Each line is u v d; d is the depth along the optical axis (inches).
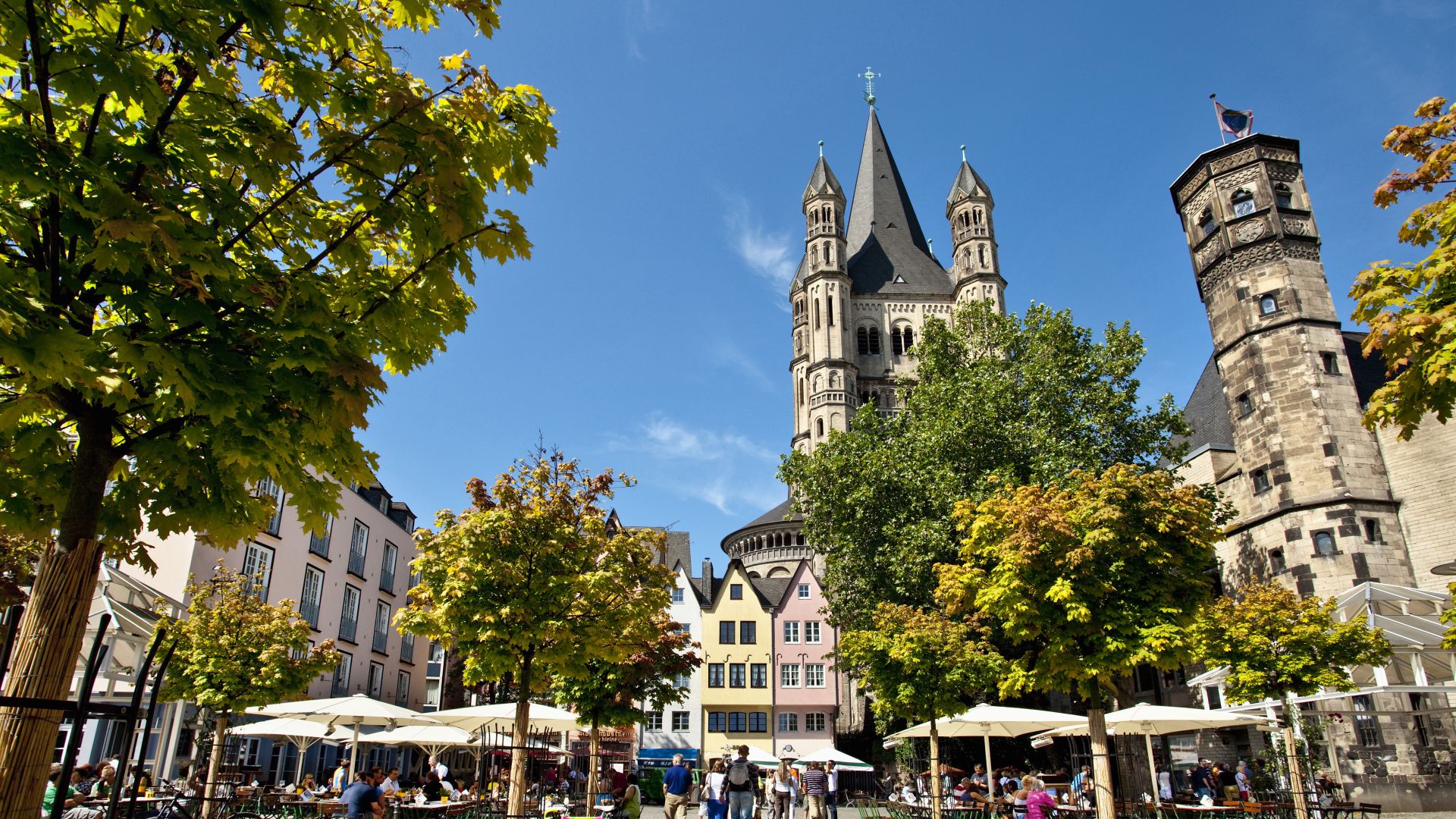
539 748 1712.6
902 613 1175.6
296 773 1332.4
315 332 234.7
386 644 1635.1
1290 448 1505.9
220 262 217.8
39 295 207.6
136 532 275.3
